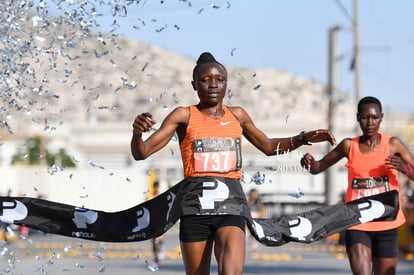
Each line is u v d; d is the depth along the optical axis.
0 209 16.58
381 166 19.56
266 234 16.95
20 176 82.69
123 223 16.34
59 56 17.55
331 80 83.31
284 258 50.88
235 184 15.38
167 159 121.25
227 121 15.51
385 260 19.23
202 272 15.39
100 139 191.00
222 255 14.80
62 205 16.59
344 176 112.56
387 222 19.09
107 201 87.81
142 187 89.31
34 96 17.58
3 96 17.42
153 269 17.73
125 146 187.38
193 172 15.35
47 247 54.03
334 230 17.88
